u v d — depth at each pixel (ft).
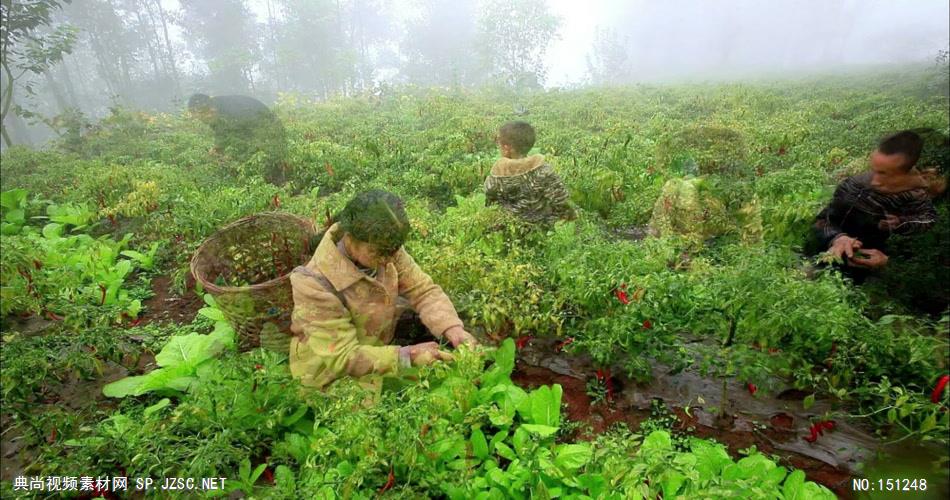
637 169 19.24
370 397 7.39
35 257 12.55
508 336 10.14
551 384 9.27
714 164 12.82
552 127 31.30
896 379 7.61
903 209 9.52
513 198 13.55
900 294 9.06
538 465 6.57
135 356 10.26
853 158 18.24
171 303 13.19
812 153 19.04
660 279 8.56
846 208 10.16
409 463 6.33
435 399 6.90
